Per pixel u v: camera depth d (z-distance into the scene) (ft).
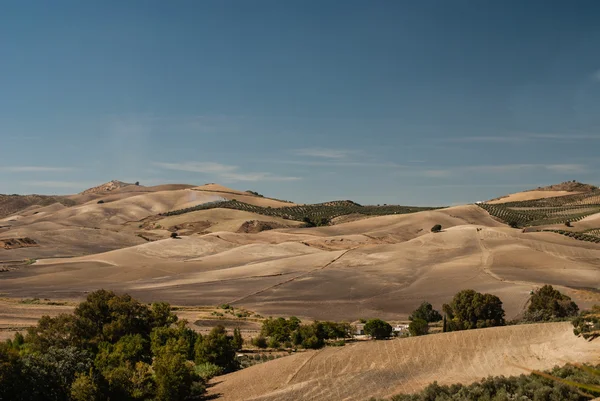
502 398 110.22
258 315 336.70
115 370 162.81
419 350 178.29
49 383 149.07
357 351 184.75
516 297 343.67
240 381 178.50
